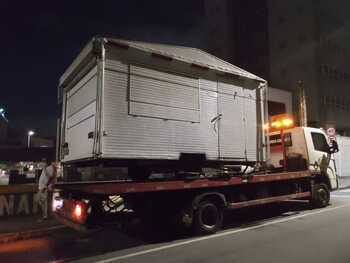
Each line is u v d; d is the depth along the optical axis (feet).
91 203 24.03
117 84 26.07
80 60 28.25
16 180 69.87
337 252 21.93
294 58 143.74
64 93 33.99
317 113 134.82
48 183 36.04
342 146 93.61
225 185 29.63
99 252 23.98
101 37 25.81
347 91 149.69
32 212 39.22
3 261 22.68
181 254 22.35
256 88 35.58
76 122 29.91
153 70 28.07
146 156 26.89
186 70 29.99
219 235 27.35
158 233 28.78
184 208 27.12
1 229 31.09
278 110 133.80
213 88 31.83
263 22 159.84
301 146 39.47
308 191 38.81
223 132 32.07
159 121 27.89
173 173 29.63
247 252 22.26
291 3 146.72
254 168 34.86
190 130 29.71
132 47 26.84
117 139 25.63
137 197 26.00
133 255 22.70
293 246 23.52
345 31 154.51
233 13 171.12
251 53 162.91
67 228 31.96
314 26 140.05
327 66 141.90
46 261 22.38
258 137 34.99
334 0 150.10
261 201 32.78
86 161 27.86
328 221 31.94
